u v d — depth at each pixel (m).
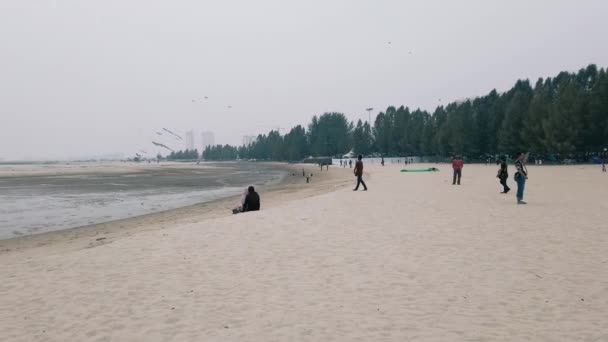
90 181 58.62
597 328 5.00
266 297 6.38
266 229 12.03
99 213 23.94
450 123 104.81
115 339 5.07
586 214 13.67
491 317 5.40
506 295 6.20
